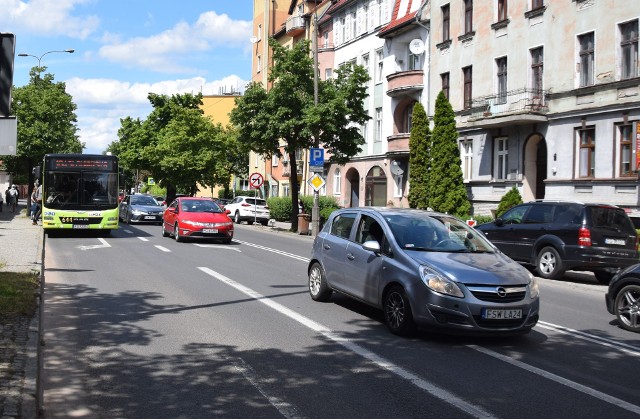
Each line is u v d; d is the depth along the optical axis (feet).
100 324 27.22
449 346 24.76
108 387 18.67
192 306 31.89
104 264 49.42
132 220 111.24
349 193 143.23
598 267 47.06
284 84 94.07
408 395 18.42
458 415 16.83
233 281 41.24
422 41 112.06
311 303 33.53
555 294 41.86
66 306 31.22
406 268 26.14
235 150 196.75
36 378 17.13
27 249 53.72
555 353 24.29
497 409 17.40
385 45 125.59
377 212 30.63
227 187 201.87
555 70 82.07
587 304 37.73
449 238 28.66
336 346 24.18
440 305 24.47
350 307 32.60
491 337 26.68
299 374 20.33
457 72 102.63
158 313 29.86
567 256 47.78
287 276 44.62
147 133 184.14
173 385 18.93
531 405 17.83
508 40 90.89
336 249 32.24
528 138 86.94
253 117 97.91
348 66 97.76
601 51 75.36
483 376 20.66
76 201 76.33
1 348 20.25
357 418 16.43
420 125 101.24
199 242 74.43
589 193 76.07
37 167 77.30
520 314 24.58
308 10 165.07
